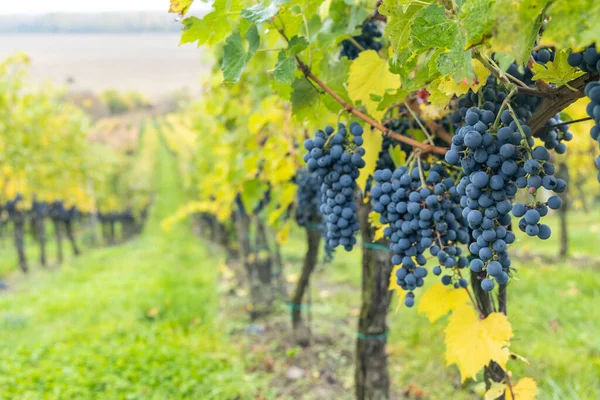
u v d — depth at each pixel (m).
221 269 10.73
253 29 1.47
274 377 5.10
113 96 78.88
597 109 0.87
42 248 17.19
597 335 5.38
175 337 6.28
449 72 1.08
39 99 12.99
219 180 6.04
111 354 5.68
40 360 5.94
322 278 9.81
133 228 33.16
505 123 1.18
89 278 11.87
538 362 4.47
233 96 5.51
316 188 3.42
